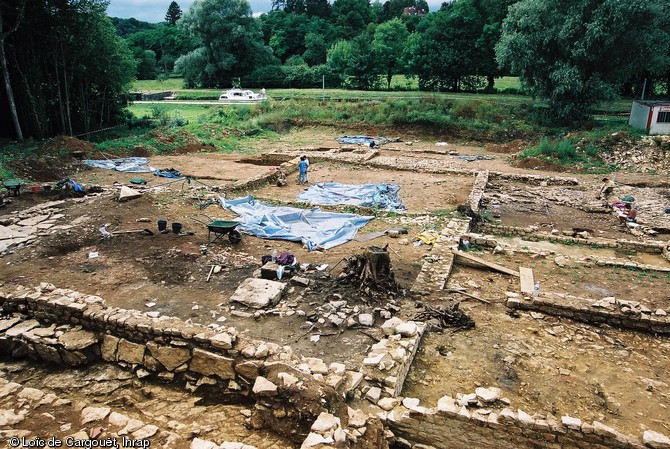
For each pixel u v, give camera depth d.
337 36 65.44
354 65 49.53
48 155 22.02
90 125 31.92
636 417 7.03
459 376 7.91
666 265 12.76
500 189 20.84
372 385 7.20
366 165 24.86
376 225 15.12
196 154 27.31
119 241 13.03
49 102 28.66
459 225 14.80
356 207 16.53
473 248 13.59
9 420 6.08
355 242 13.62
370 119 35.59
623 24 27.39
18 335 8.40
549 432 6.28
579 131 29.23
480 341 8.95
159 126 33.28
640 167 24.22
